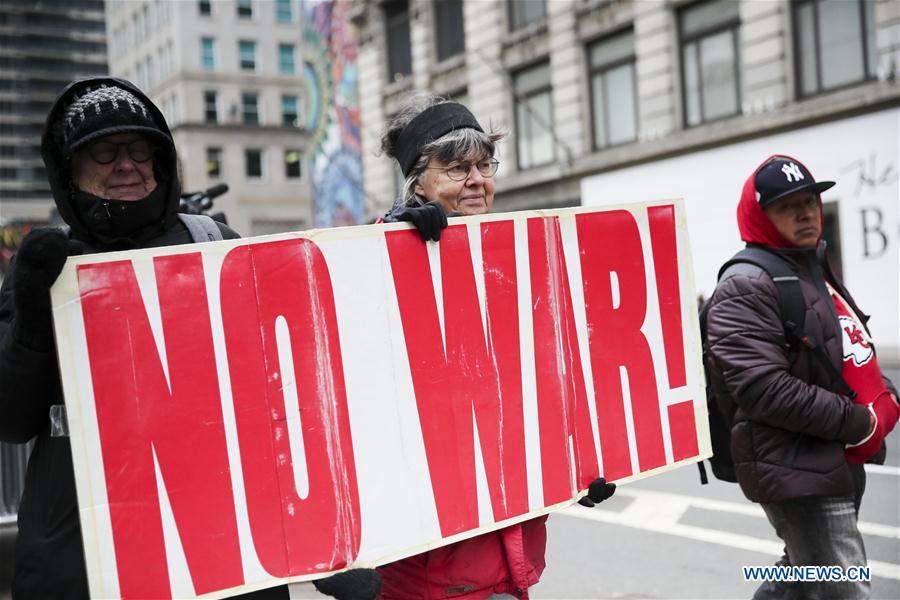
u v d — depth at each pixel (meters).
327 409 1.71
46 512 1.59
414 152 2.13
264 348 1.66
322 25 23.53
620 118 15.38
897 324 11.47
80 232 1.69
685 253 2.38
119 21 45.41
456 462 1.88
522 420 2.00
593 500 2.09
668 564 4.20
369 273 1.80
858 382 2.43
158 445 1.55
